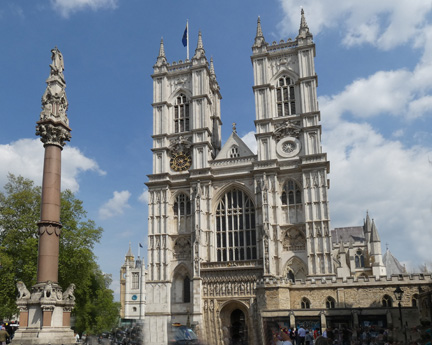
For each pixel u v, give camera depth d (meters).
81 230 71.06
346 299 61.56
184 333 27.84
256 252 83.56
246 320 77.19
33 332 37.53
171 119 96.12
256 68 92.88
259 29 95.69
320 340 23.47
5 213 65.06
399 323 51.72
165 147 93.06
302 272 80.38
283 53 92.44
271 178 84.69
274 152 87.56
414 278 59.34
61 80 45.12
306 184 82.50
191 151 92.25
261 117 90.19
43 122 42.09
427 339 26.34
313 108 87.31
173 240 88.31
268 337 29.98
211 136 96.75
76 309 69.56
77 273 68.38
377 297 60.38
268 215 81.25
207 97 94.31
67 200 72.38
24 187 69.88
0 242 65.62
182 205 90.25
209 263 81.50
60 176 42.59
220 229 86.75
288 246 82.19
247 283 78.69
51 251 40.28
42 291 38.78
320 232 79.44
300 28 92.50
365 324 52.62
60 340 37.62
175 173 91.75
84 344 34.88
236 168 88.06
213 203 87.94
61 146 43.28
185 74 97.75
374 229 137.50
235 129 93.56
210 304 79.31
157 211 89.56
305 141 85.56
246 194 87.12
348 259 139.12
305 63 90.12
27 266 61.12
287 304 63.38
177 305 84.38
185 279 85.94
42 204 41.16
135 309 166.50
